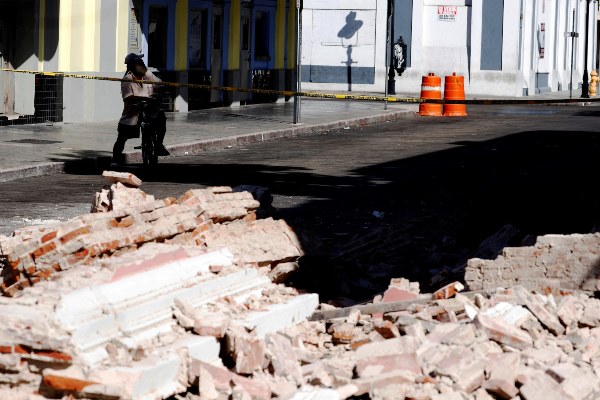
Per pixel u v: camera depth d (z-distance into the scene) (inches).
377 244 568.1
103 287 318.0
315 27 2864.2
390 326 360.2
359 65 2847.0
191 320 327.9
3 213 732.0
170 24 1740.9
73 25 1451.8
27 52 1405.0
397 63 2819.9
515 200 813.9
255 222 488.4
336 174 1017.5
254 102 2090.3
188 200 462.0
